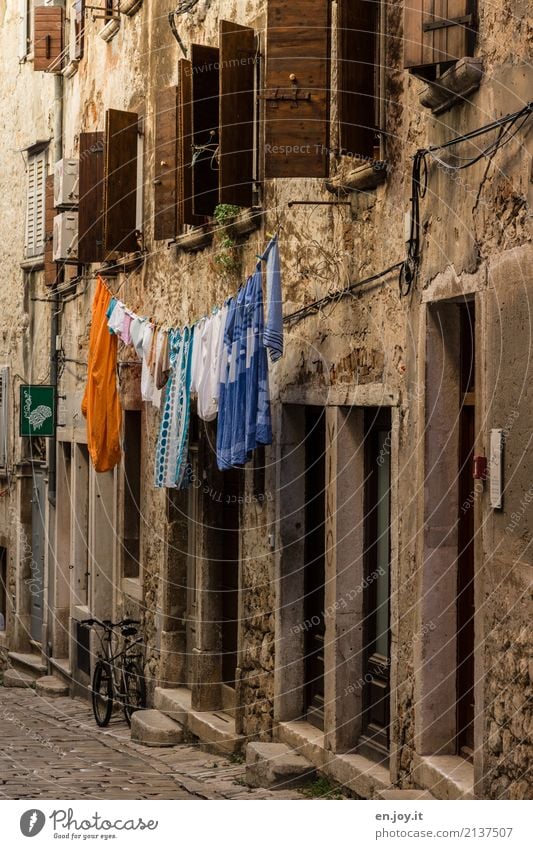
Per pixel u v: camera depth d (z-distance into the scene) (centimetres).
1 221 2241
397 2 852
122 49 1569
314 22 927
